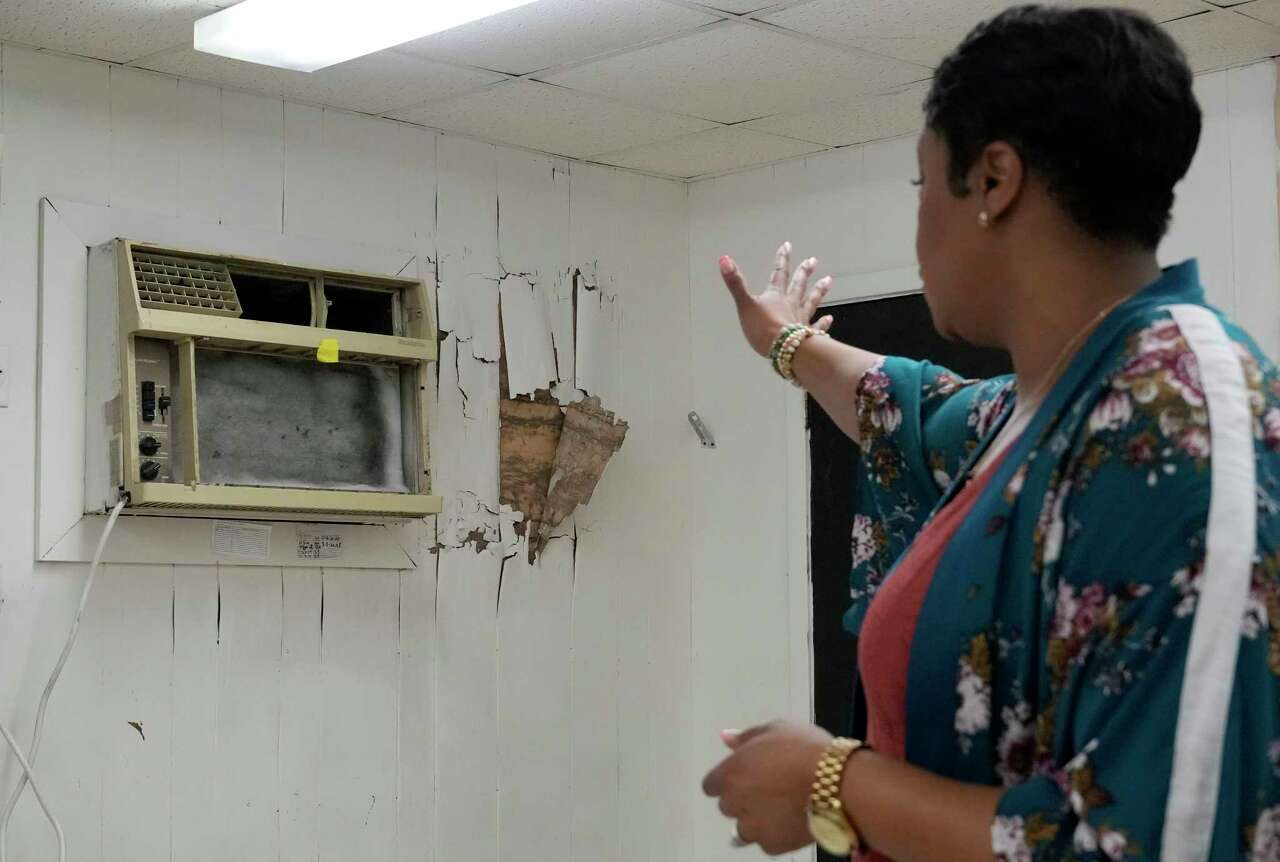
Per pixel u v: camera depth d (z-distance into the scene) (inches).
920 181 37.5
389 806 131.6
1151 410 30.2
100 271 115.3
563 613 146.7
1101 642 29.8
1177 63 33.5
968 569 33.2
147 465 111.3
